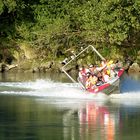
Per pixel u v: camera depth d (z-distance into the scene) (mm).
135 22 102688
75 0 111375
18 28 113750
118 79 70312
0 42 113750
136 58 107688
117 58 106312
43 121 54125
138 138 47781
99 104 64188
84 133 49438
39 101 66062
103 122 53781
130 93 72125
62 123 53281
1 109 60531
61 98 68750
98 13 103125
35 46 110938
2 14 114500
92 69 71750
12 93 72688
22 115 57000
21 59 111938
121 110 60062
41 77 94500
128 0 102062
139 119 55094
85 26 104500
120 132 49781
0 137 47969
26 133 49312
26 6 114312
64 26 108312
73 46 108750
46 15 113750
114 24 101812
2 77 94625
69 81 87000
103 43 106438
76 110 60062
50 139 47438
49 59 110250
